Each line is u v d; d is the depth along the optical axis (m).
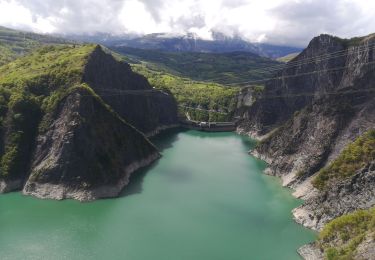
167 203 131.88
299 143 164.00
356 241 85.00
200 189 146.12
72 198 131.62
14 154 140.38
